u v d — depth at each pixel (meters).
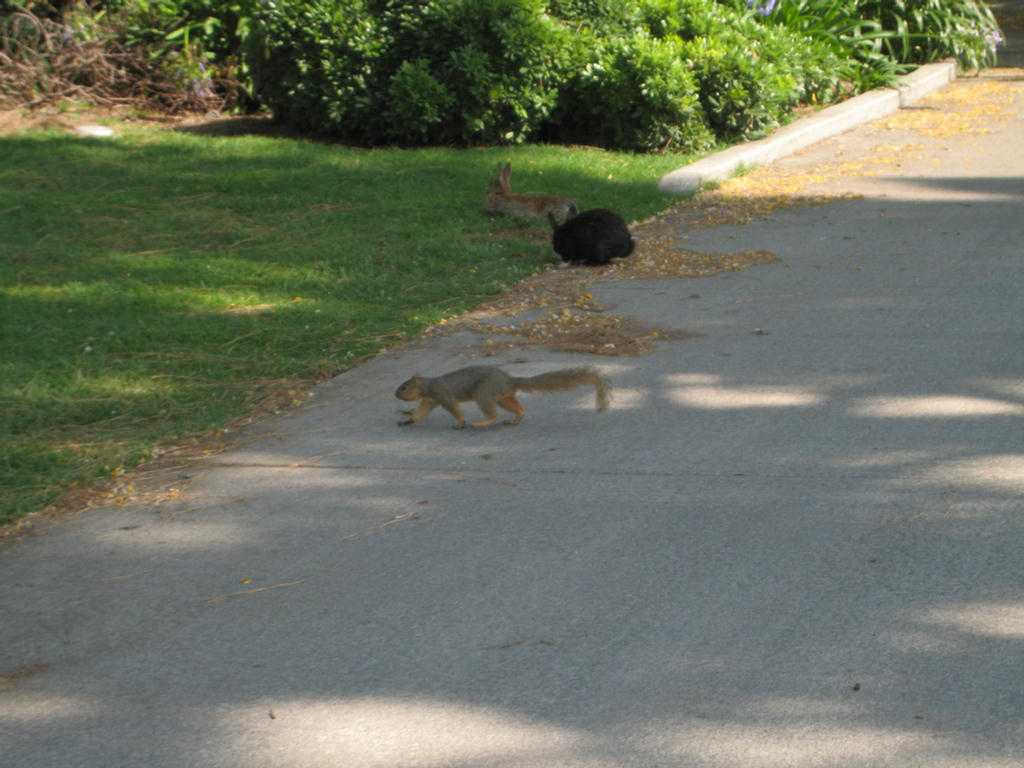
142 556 5.26
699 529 5.27
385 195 13.30
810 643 4.27
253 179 14.08
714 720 3.84
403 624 4.56
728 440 6.36
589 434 6.59
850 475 5.80
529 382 6.75
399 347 8.35
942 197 12.83
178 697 4.12
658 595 4.68
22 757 3.82
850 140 16.91
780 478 5.80
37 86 18.47
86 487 6.04
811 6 20.30
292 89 16.55
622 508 5.54
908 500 5.47
